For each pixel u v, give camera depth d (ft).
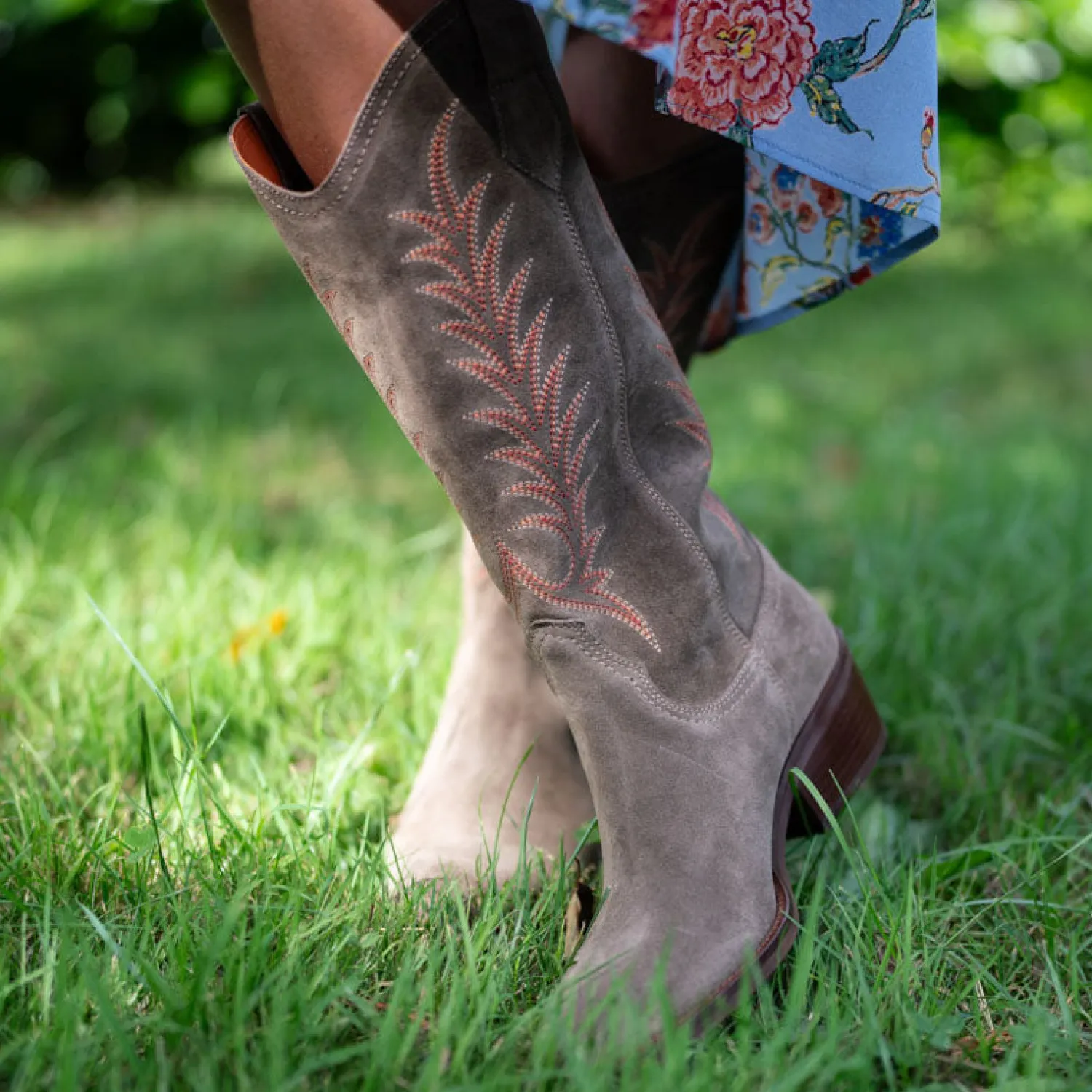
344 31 2.81
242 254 18.51
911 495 7.92
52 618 5.74
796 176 3.62
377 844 3.81
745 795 3.14
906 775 4.54
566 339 3.02
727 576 3.39
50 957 2.86
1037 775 4.47
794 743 3.47
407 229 2.91
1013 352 13.16
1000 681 5.17
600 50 3.43
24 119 27.89
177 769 4.05
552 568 3.08
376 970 3.08
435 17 2.77
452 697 3.86
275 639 5.29
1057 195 21.03
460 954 3.14
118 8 25.38
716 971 2.85
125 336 13.53
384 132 2.85
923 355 13.05
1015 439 9.83
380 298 2.98
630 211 3.57
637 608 3.15
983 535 7.09
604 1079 2.49
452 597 6.15
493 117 2.86
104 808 3.97
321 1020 2.81
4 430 9.64
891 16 3.04
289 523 7.43
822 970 3.04
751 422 10.32
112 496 7.84
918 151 3.13
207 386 11.25
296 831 3.71
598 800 3.12
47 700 4.79
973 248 19.74
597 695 3.08
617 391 3.13
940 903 3.47
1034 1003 3.02
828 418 10.68
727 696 3.24
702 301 3.80
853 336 13.97
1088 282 16.94
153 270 17.69
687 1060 2.67
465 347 2.98
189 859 3.52
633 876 3.00
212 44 26.55
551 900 3.33
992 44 20.59
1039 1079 2.61
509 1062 2.65
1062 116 21.18
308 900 3.31
